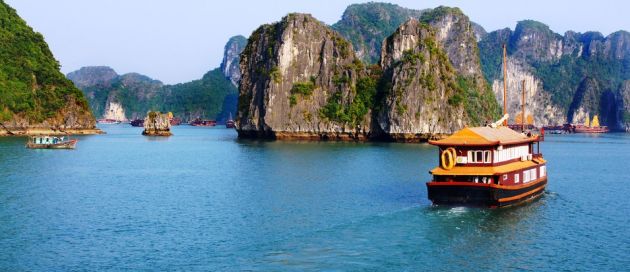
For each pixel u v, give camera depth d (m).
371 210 59.25
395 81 195.50
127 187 76.75
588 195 70.44
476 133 60.00
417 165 103.00
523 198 63.28
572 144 196.88
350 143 177.25
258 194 70.12
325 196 68.19
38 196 69.06
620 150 161.25
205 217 56.97
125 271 40.84
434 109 193.75
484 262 42.72
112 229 52.25
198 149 147.88
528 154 68.00
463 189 57.84
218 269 41.03
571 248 46.25
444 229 51.19
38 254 44.66
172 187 76.69
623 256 44.34
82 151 139.38
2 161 109.69
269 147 155.12
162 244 47.31
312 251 44.97
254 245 46.66
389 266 41.66
